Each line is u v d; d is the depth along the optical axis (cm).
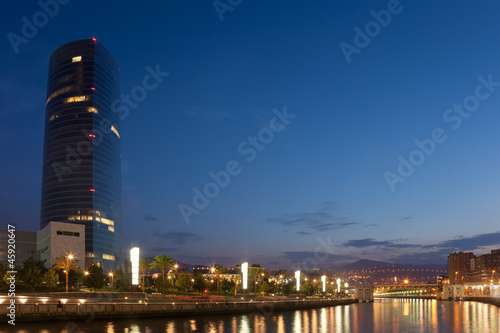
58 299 10731
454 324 12825
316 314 16175
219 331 9506
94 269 16775
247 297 17675
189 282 19312
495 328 11650
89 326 9344
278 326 11038
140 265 16862
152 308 11288
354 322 13138
